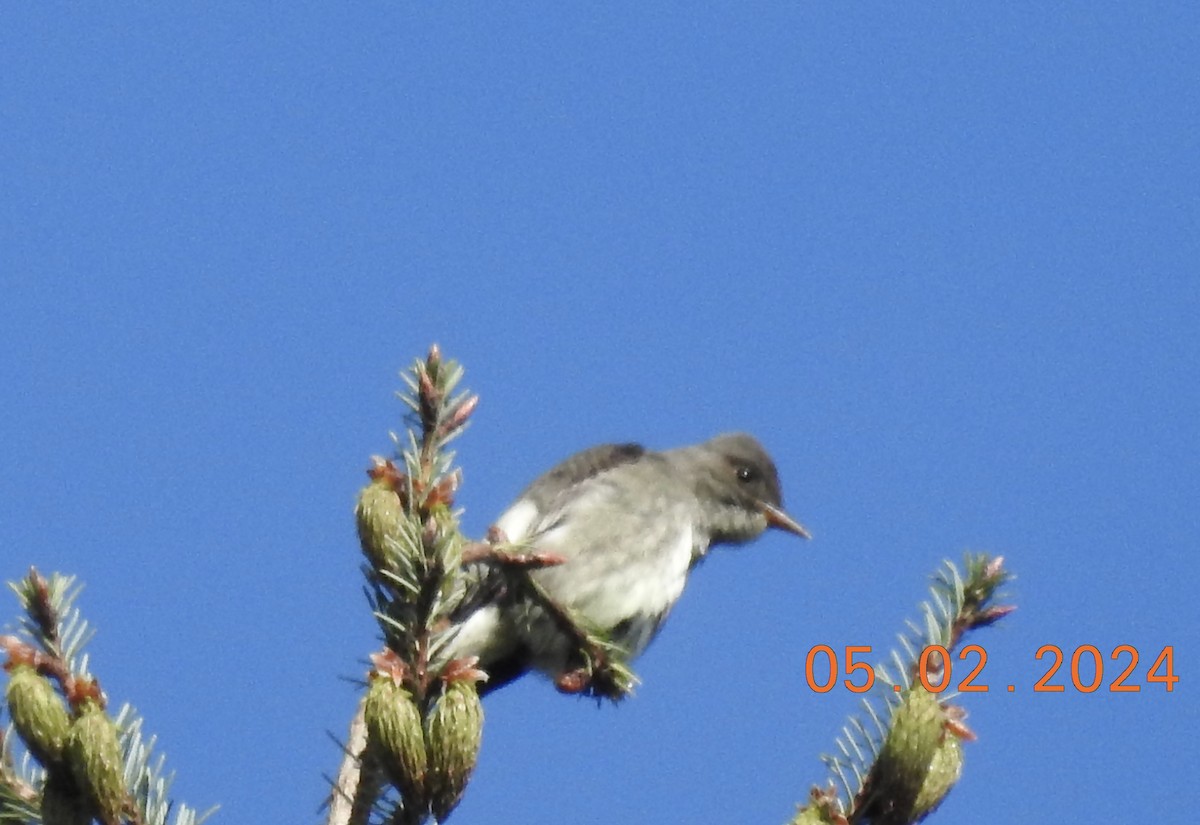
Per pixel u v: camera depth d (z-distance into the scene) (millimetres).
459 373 9508
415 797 7688
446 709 7602
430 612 8195
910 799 8180
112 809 7547
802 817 8117
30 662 7766
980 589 8758
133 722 8008
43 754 7617
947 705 8469
